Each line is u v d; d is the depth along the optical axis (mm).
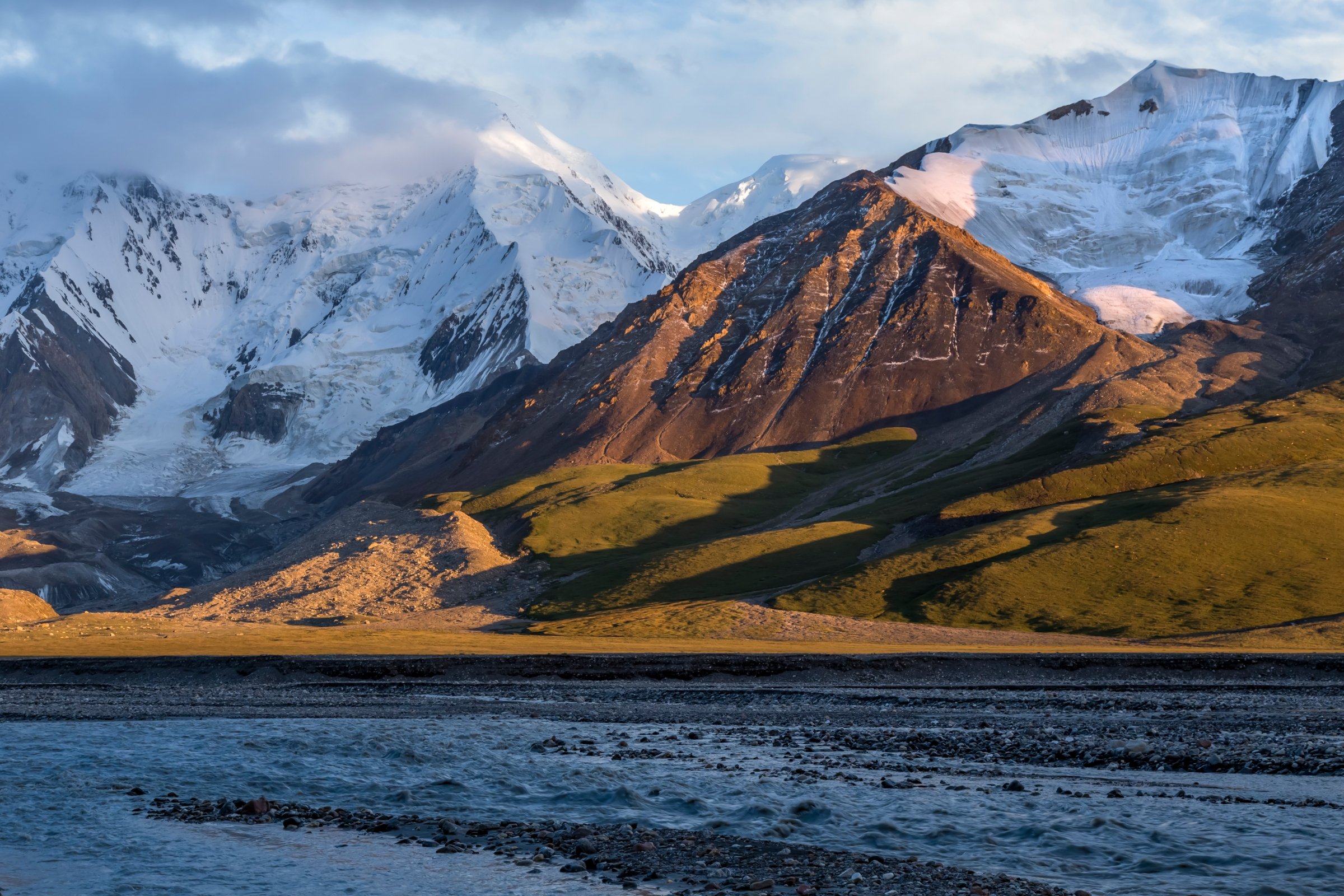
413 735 46375
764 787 33406
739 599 171250
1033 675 85625
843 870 23688
